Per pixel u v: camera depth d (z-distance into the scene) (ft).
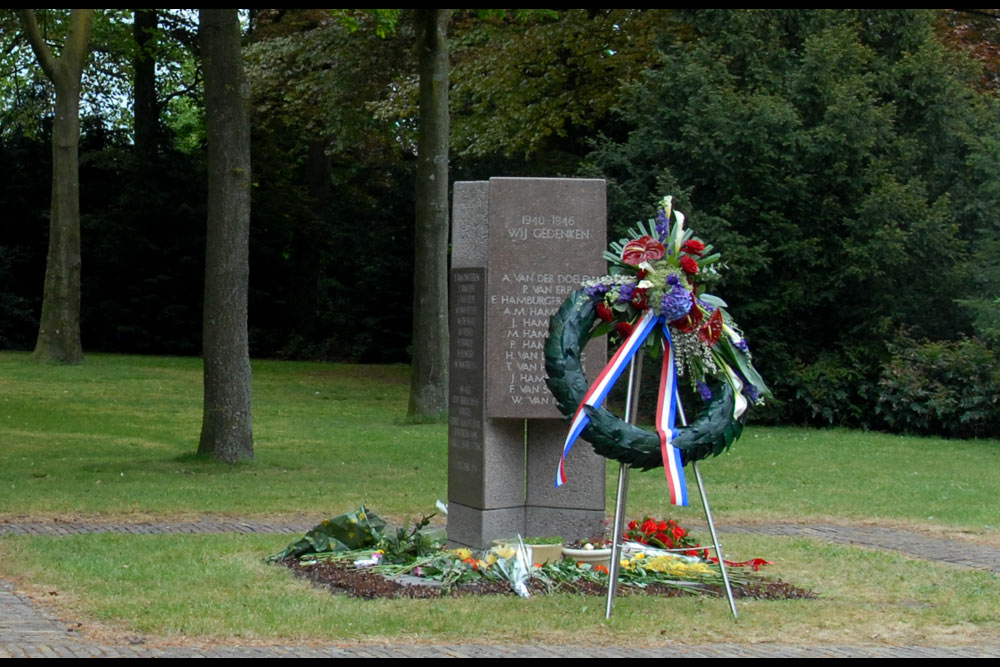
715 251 76.18
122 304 133.90
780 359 79.30
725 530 40.32
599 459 34.86
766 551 35.86
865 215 76.84
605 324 29.84
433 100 72.28
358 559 31.76
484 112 98.12
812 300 78.23
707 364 28.22
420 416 74.02
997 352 76.89
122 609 26.07
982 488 51.93
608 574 30.12
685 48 83.20
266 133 130.93
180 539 35.86
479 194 34.78
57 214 100.42
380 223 138.21
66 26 112.16
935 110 81.56
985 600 29.30
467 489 34.94
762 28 82.69
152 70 130.21
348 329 138.92
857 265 76.79
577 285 34.17
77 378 91.71
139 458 55.72
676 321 27.99
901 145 79.51
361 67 98.12
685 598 28.76
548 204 34.27
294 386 97.66
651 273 28.04
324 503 43.98
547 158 95.86
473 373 34.60
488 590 29.17
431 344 74.18
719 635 24.99
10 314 129.80
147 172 130.62
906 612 27.73
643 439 27.12
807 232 79.05
